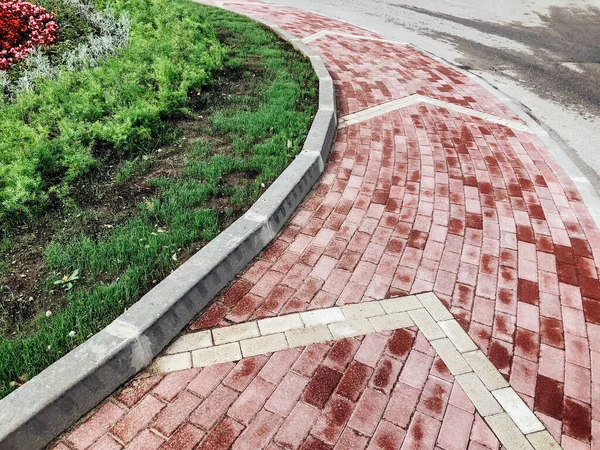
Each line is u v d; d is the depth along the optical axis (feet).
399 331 9.91
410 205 14.07
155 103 17.10
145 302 9.46
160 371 8.92
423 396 8.55
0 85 18.89
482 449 7.72
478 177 15.83
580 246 12.76
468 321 10.22
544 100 23.61
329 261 11.78
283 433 7.86
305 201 14.07
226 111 18.01
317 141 15.79
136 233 11.54
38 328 9.29
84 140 14.93
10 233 11.68
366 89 22.90
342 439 7.79
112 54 22.54
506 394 8.65
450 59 29.19
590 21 37.52
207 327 9.90
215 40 24.54
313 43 29.63
